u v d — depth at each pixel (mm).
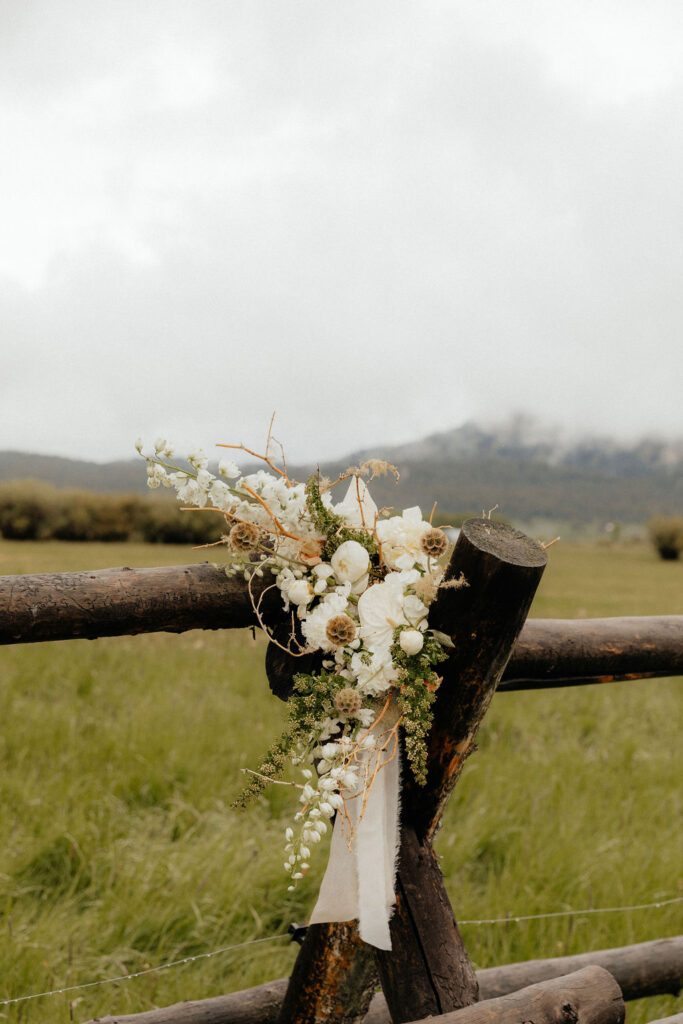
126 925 2779
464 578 1520
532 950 2877
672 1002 2764
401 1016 1577
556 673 2176
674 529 44250
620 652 2205
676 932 3053
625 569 27328
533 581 1495
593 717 5980
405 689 1480
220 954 2791
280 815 3852
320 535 1646
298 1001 1852
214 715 4984
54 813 3453
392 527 1688
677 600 16906
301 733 1530
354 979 1805
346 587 1578
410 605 1522
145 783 3957
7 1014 2232
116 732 4453
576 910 3098
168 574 1610
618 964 2441
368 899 1492
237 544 1538
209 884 3023
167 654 6602
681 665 2316
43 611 1480
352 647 1510
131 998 2445
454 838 3564
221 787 3986
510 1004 1462
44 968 2473
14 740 4270
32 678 5699
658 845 3631
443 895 1657
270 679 1815
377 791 1566
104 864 3148
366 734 1512
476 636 1539
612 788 4348
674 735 5746
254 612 1679
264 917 2977
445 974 1566
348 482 1706
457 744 1628
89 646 6676
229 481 1587
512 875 3277
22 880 3029
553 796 4164
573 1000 1501
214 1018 2082
